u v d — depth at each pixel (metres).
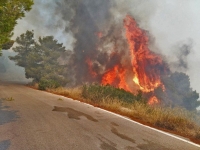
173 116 6.92
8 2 6.42
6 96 11.23
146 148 4.10
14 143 3.83
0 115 6.13
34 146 3.74
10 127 4.91
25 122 5.51
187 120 6.78
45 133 4.63
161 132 5.56
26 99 10.45
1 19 5.95
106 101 10.32
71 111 7.79
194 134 5.52
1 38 6.39
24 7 7.21
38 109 7.67
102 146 4.02
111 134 4.96
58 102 10.08
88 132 4.98
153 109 8.77
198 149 4.31
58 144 3.94
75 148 3.79
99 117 7.02
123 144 4.25
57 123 5.67
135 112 8.13
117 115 7.66
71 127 5.34
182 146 4.43
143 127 6.00
